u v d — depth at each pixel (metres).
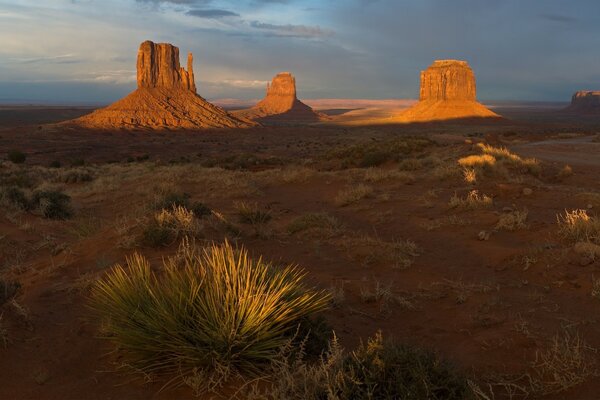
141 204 14.55
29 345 4.23
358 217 11.38
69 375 3.78
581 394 3.42
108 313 4.14
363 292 5.79
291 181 18.47
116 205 15.53
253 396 3.29
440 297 5.77
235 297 3.88
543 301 5.33
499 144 32.62
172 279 4.20
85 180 26.58
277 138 178.50
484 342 4.36
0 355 3.95
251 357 3.70
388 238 9.01
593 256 6.26
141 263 5.28
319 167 28.36
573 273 5.97
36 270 6.90
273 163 37.12
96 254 7.17
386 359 3.28
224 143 152.38
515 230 8.52
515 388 3.58
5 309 4.71
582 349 4.04
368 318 5.19
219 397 3.40
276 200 15.01
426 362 3.35
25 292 5.64
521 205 11.09
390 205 12.22
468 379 3.59
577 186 14.79
